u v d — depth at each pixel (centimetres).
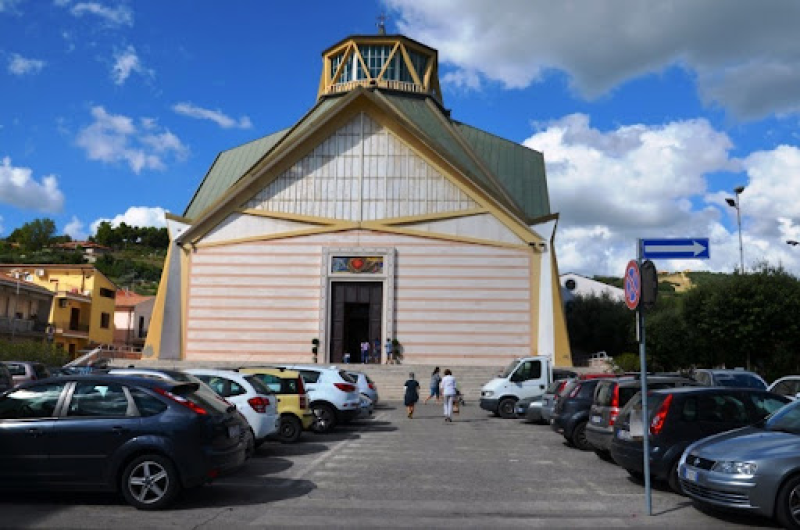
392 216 4325
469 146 4753
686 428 1098
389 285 4241
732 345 3669
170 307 4288
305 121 4912
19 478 941
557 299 4159
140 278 12106
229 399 1445
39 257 11338
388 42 5266
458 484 1169
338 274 4281
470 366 4112
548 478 1242
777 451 876
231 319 4281
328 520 896
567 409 1691
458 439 1858
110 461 942
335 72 5347
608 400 1423
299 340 4231
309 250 4325
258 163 4491
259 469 1319
